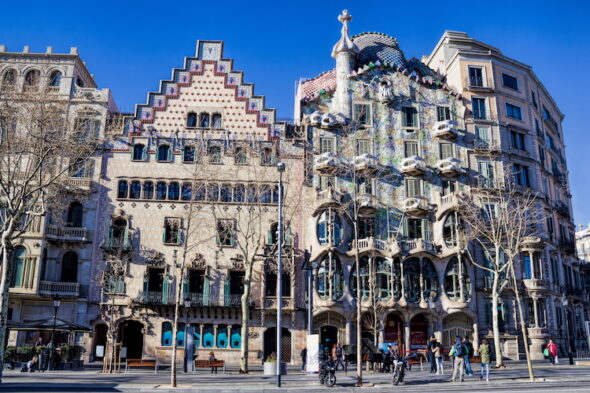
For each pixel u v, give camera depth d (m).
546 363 41.53
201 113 49.44
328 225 45.97
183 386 24.42
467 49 57.25
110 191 46.56
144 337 43.62
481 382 25.48
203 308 44.62
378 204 48.88
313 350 26.97
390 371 33.41
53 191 37.44
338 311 44.62
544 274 50.22
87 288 44.03
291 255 45.75
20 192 28.38
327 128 50.19
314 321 45.09
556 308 52.28
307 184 48.28
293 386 24.45
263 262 44.97
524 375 29.39
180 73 50.16
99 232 45.50
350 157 49.88
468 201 47.50
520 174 53.00
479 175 50.88
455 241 47.56
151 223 46.12
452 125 50.88
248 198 47.12
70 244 44.66
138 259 45.16
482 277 47.84
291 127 50.47
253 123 49.50
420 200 48.31
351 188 48.91
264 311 44.66
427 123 52.22
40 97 37.03
